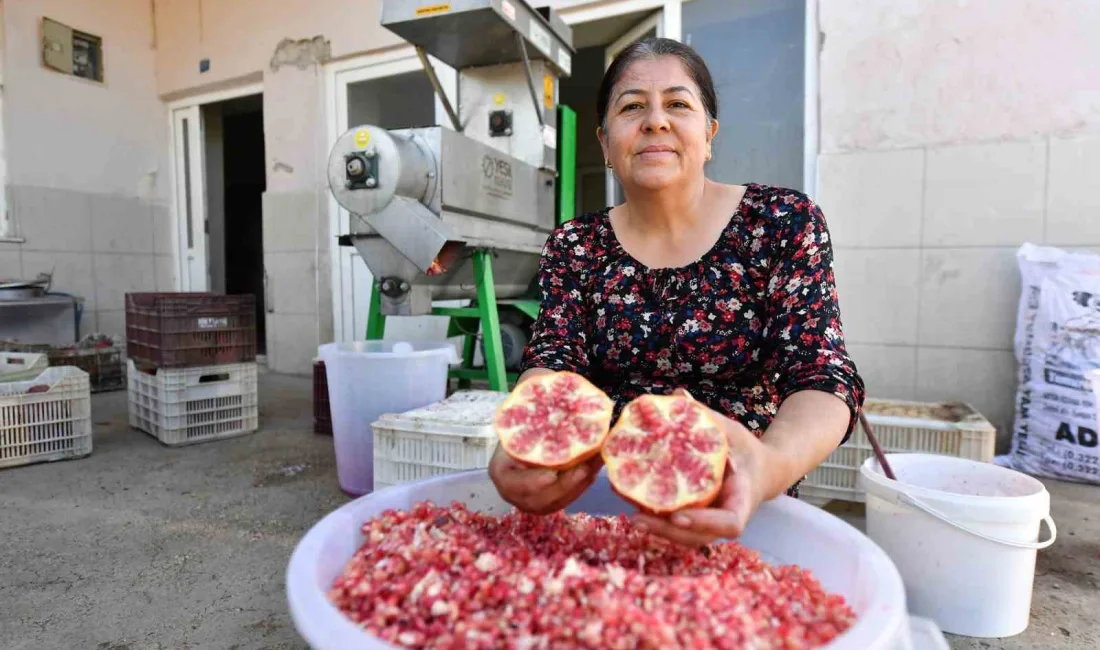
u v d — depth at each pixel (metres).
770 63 3.78
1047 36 3.00
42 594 1.88
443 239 2.58
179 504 2.59
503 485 0.91
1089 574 1.95
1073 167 2.98
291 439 3.56
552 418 0.89
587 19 4.30
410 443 2.24
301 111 5.33
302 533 2.30
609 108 1.28
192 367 3.47
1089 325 2.72
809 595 0.80
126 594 1.88
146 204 6.18
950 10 3.16
